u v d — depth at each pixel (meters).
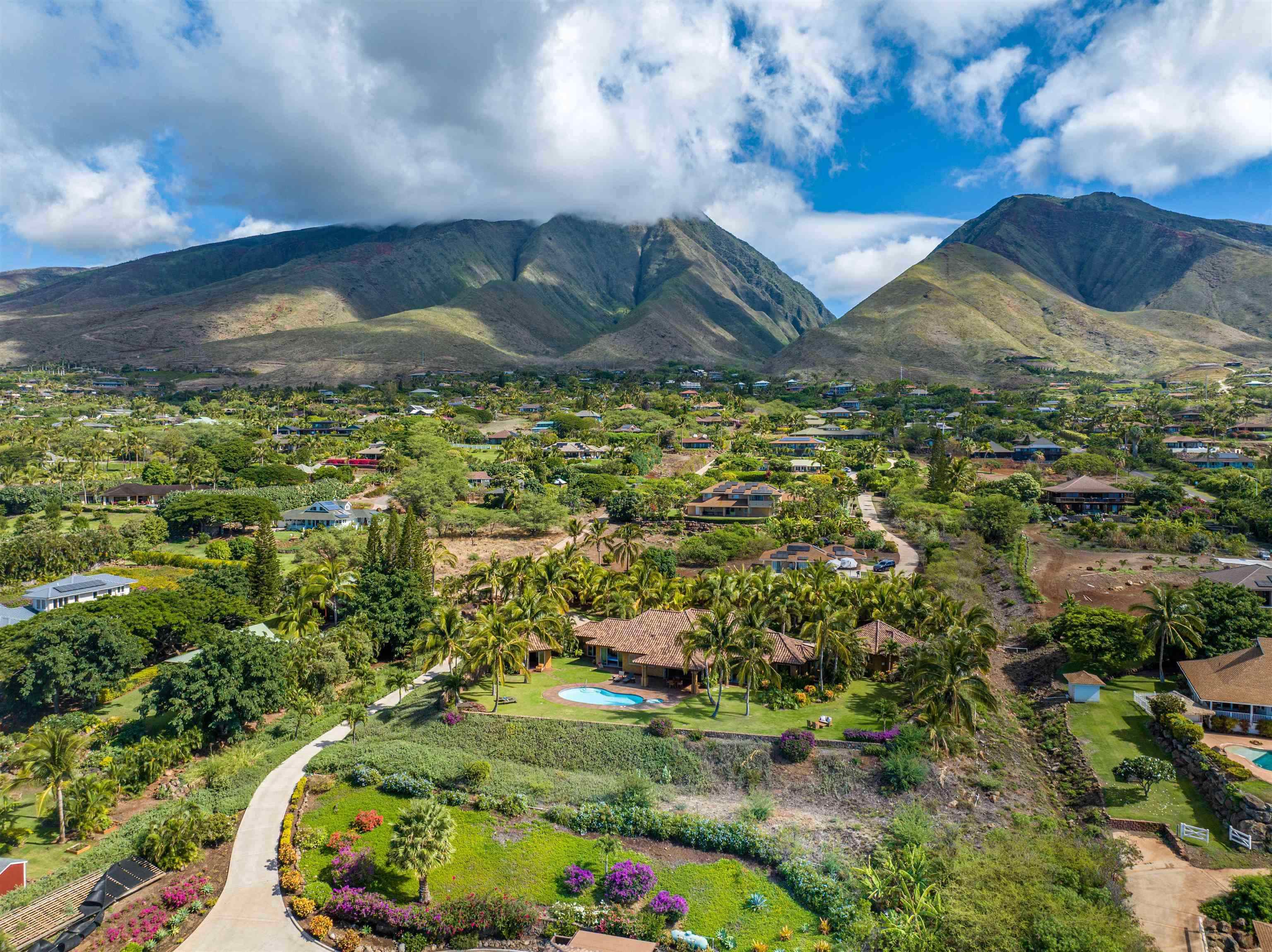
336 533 162.00
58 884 61.41
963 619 92.38
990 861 59.31
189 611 107.50
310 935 57.41
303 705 89.19
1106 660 91.50
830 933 56.97
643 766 78.00
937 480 183.88
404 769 77.62
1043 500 178.12
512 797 72.56
